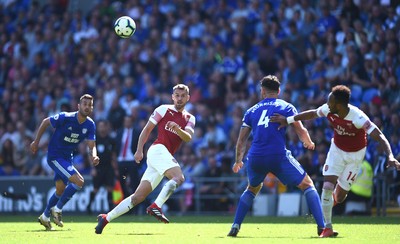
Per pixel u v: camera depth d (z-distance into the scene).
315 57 77.19
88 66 91.81
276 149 33.34
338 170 35.75
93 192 68.75
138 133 66.50
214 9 90.88
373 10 75.06
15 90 94.75
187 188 72.69
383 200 62.09
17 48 98.12
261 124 33.66
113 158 67.69
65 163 42.62
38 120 88.81
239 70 83.00
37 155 83.69
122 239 33.25
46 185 72.69
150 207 37.12
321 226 34.16
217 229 41.91
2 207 74.19
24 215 71.06
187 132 39.31
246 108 76.31
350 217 58.94
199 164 74.06
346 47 73.44
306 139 34.38
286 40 80.12
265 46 81.06
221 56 84.31
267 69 80.62
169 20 91.44
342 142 35.44
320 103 69.56
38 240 32.75
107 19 96.12
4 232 39.28
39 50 98.00
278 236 35.25
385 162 62.25
